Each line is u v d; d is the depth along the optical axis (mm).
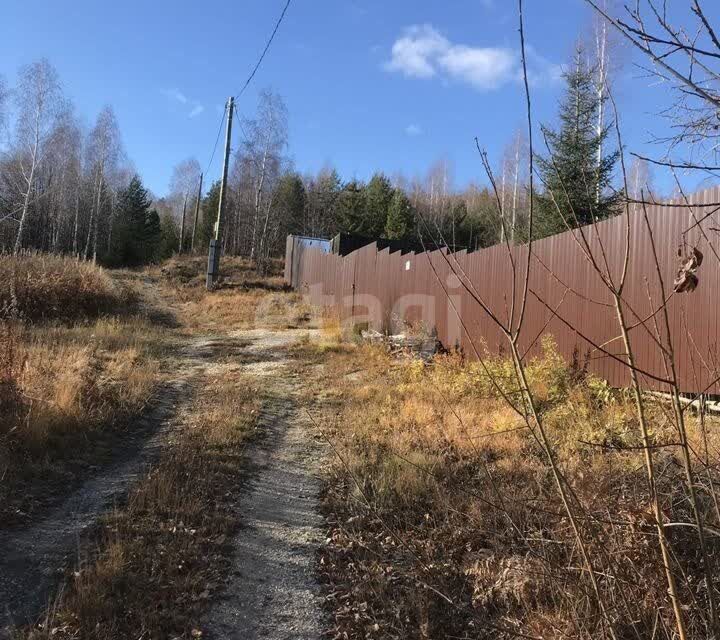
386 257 15047
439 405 7457
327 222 54094
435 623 3416
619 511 2889
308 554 4234
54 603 3344
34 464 5238
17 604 3342
